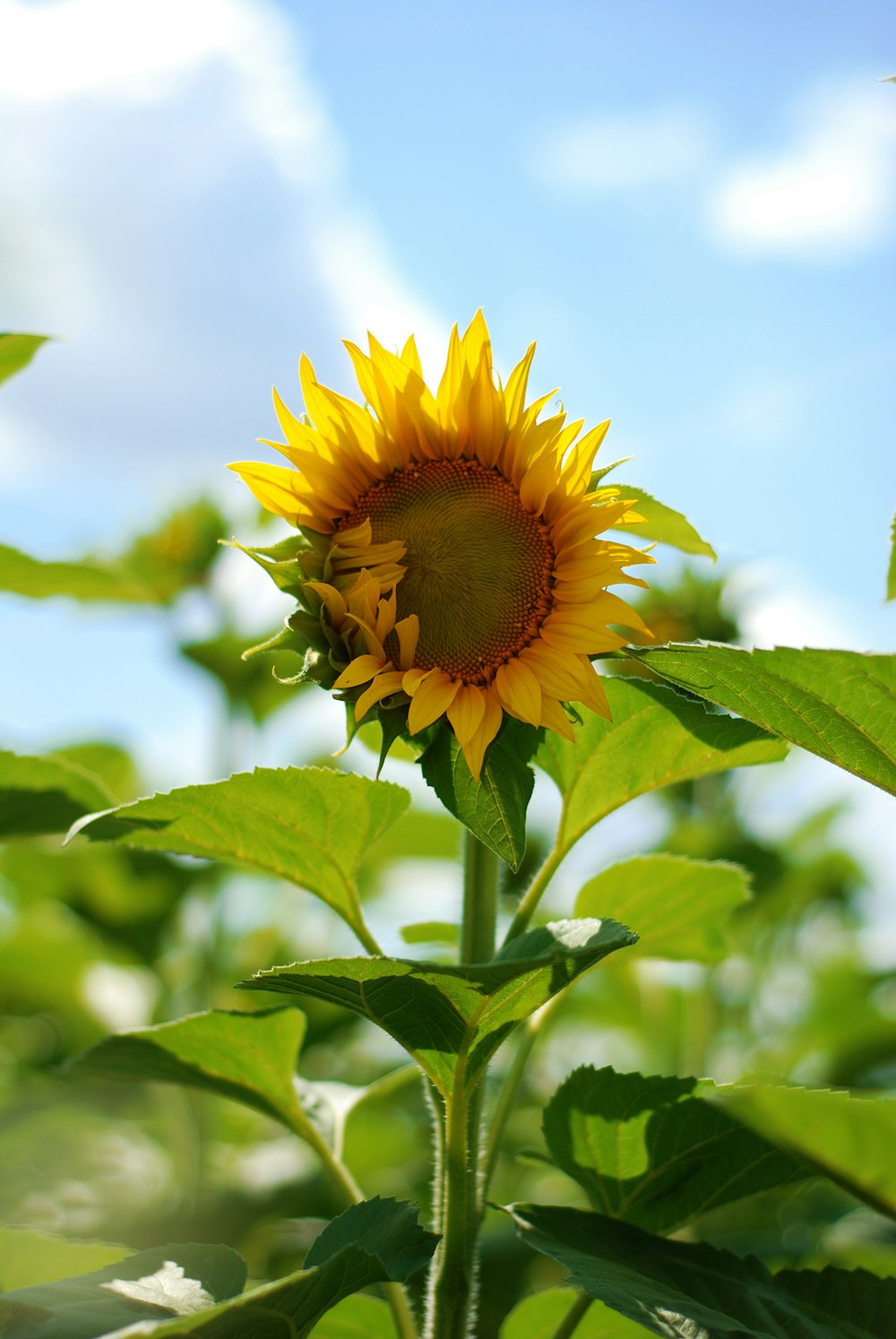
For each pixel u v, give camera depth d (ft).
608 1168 4.62
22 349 5.09
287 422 4.45
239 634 7.29
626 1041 9.68
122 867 7.18
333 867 4.58
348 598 4.32
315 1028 6.98
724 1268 4.46
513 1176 7.70
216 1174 7.02
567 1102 4.57
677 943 5.11
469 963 4.47
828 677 4.15
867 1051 7.47
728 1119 4.52
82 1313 4.00
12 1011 8.11
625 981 8.95
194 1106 6.52
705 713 4.55
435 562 4.36
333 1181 4.79
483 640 4.34
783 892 7.81
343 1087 5.13
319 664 4.29
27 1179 6.91
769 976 8.38
